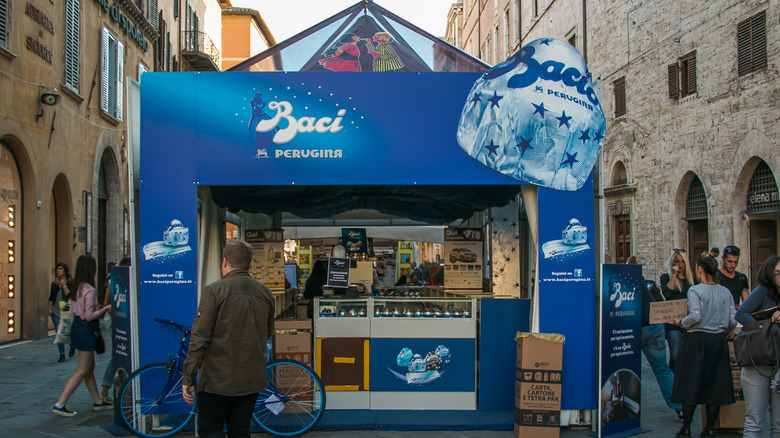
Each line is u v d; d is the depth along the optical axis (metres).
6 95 11.88
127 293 6.18
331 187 7.28
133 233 6.19
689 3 16.41
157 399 5.98
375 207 8.08
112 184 19.09
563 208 6.28
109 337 12.91
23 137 12.55
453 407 6.76
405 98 6.26
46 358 10.66
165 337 6.08
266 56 7.05
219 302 4.46
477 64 6.97
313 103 6.22
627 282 6.43
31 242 12.94
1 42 11.70
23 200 12.91
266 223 9.94
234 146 6.15
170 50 25.72
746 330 5.20
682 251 7.32
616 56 20.81
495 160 6.22
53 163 14.10
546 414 5.94
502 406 6.72
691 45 16.36
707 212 15.92
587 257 6.28
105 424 6.45
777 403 5.12
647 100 18.77
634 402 6.49
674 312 6.30
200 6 31.50
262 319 4.62
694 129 16.27
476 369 6.81
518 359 6.09
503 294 8.35
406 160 6.23
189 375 4.38
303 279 13.30
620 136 20.59
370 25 7.15
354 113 6.23
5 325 12.31
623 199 20.50
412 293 9.25
